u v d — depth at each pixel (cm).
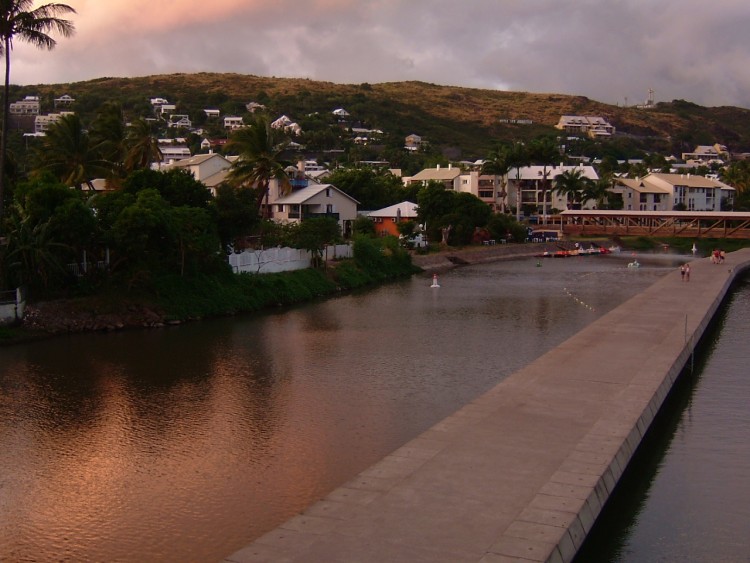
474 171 16650
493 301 6788
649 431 2873
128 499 2323
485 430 2561
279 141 11081
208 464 2602
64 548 2022
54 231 5219
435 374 3875
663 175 17862
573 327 5331
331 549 1709
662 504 2298
